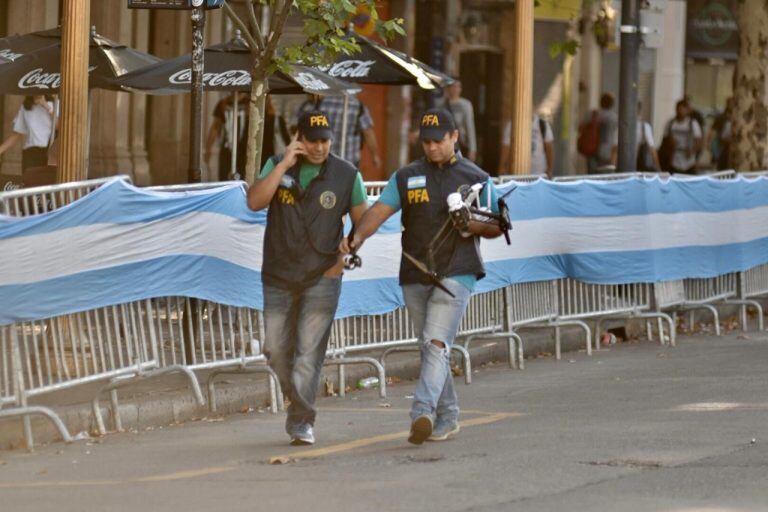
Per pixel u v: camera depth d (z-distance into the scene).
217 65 34.97
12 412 23.28
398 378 31.31
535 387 29.72
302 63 33.81
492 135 67.69
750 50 52.78
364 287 29.77
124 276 24.97
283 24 31.75
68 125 28.64
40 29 49.19
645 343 37.75
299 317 23.25
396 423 25.44
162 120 55.44
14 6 48.94
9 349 23.59
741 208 40.53
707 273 38.97
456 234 22.97
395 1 63.84
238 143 47.62
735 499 18.81
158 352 25.88
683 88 77.81
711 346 36.91
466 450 22.44
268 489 19.77
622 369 32.38
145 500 19.19
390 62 36.81
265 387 27.86
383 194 23.22
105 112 52.53
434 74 38.16
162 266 25.55
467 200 22.80
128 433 24.94
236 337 27.17
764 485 19.64
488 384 30.36
